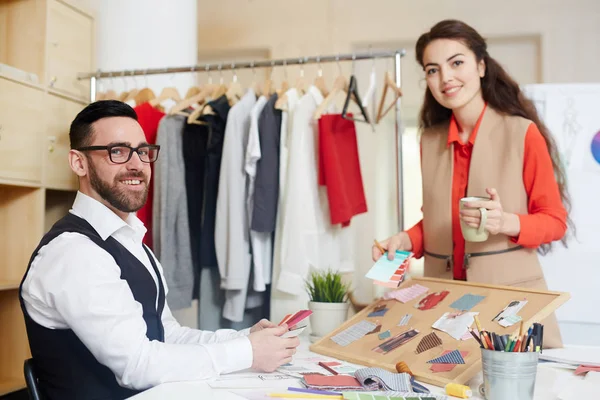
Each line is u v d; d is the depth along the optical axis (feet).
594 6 14.19
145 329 4.25
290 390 3.83
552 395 3.75
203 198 9.05
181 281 8.75
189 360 4.13
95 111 4.83
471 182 5.98
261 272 8.53
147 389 4.09
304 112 8.33
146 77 10.77
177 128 8.93
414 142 14.23
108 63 10.46
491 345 3.70
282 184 8.43
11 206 8.64
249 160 8.39
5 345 8.59
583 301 8.10
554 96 8.22
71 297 4.09
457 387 3.82
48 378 4.47
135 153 4.83
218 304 8.95
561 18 14.32
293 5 15.52
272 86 9.00
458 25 5.95
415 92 14.85
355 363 4.75
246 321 9.27
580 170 8.14
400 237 6.40
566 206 8.12
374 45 15.19
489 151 5.94
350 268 8.68
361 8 15.20
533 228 5.42
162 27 10.73
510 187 5.81
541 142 5.78
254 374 4.32
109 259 4.42
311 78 15.34
